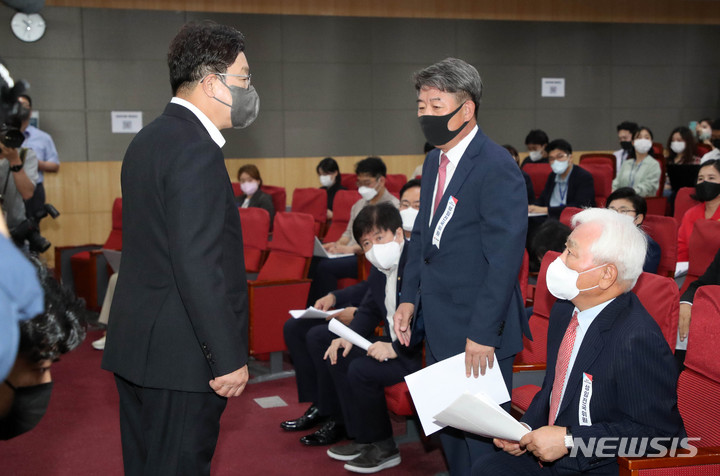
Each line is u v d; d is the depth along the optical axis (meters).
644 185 7.19
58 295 1.04
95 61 8.30
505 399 2.15
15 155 3.34
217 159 1.73
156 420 1.78
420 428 3.27
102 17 8.28
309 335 3.36
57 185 8.25
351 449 3.16
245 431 3.54
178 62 1.81
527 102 10.07
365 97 9.43
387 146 9.58
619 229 1.76
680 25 10.60
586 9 10.18
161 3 8.49
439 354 2.22
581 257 1.77
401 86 9.55
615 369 1.74
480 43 9.81
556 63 10.15
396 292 2.86
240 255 1.83
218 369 1.69
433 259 2.24
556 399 1.89
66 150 8.26
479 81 2.14
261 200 6.55
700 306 1.91
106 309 5.07
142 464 1.88
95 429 3.59
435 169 2.34
